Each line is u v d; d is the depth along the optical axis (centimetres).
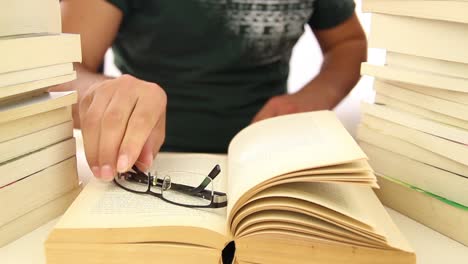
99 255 46
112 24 89
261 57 96
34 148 53
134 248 46
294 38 99
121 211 49
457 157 52
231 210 45
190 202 51
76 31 85
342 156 45
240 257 46
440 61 53
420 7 52
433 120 55
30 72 50
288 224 45
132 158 53
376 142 61
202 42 92
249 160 52
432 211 55
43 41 50
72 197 58
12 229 51
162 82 97
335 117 60
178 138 99
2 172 49
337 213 45
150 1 90
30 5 51
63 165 57
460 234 53
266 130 60
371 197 54
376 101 62
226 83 96
